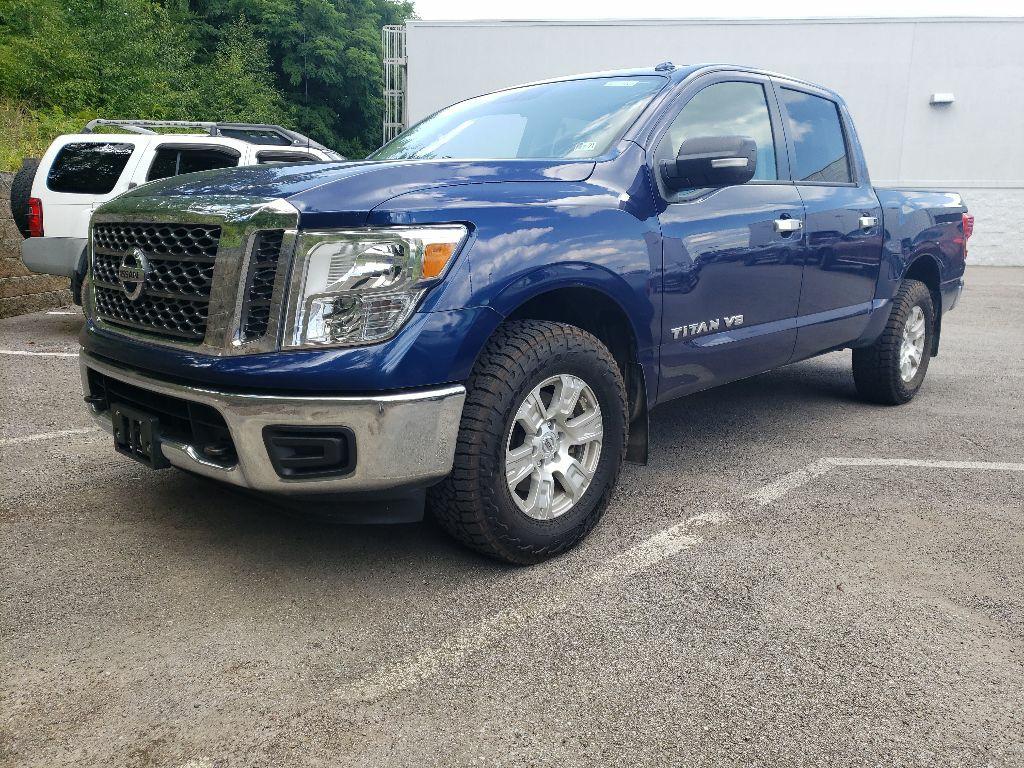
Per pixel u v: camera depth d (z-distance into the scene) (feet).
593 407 9.47
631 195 10.06
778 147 13.15
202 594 8.38
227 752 6.01
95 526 10.02
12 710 6.45
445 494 8.39
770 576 9.00
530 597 8.45
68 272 22.79
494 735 6.24
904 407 17.02
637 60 64.90
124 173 23.41
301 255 7.50
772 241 12.17
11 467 12.13
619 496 11.51
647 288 9.96
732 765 5.94
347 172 8.23
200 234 7.98
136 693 6.70
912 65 63.21
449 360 7.86
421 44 65.92
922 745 6.19
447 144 12.15
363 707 6.56
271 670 7.06
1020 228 64.49
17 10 58.08
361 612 8.08
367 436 7.57
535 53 65.57
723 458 13.32
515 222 8.52
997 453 13.73
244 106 104.83
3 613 7.91
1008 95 62.85
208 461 8.05
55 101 55.11
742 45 63.98
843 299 14.32
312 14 128.26
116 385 9.11
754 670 7.16
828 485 12.04
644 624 7.93
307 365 7.47
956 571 9.21
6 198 26.91
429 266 7.78
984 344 25.96
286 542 9.70
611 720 6.44
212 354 7.80
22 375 18.37
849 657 7.39
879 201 15.23
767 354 12.69
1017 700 6.79
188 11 117.70
